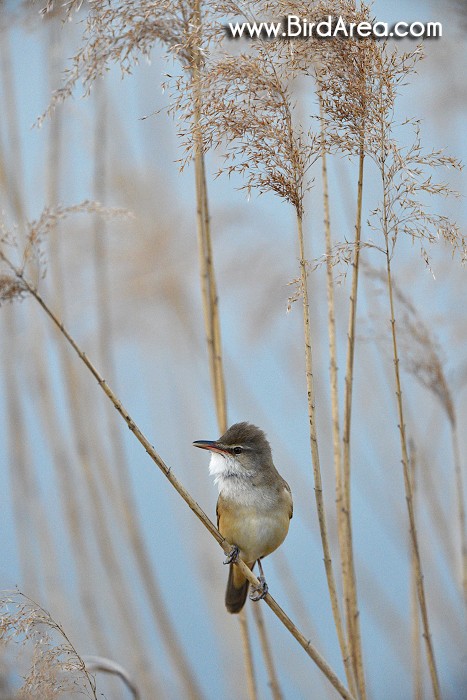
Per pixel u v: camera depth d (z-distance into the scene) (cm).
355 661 688
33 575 1081
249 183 600
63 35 977
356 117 609
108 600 1071
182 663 1042
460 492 959
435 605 1210
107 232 1326
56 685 591
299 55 612
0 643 589
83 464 1080
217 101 603
